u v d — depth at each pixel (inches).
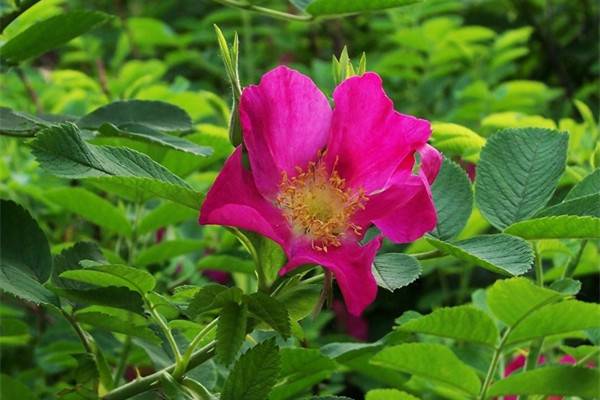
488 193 24.1
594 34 57.7
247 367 21.8
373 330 42.2
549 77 57.5
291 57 57.5
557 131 24.5
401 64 48.6
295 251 21.7
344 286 21.4
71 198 30.7
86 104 40.2
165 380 22.9
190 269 34.3
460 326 24.2
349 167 22.2
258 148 21.9
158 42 54.1
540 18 58.5
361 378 36.9
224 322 21.4
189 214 30.8
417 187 21.9
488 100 43.4
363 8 26.4
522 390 24.5
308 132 22.2
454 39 47.3
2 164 36.2
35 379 35.4
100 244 37.0
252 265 30.5
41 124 25.7
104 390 24.9
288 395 26.6
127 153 22.4
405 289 42.1
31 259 24.5
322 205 22.1
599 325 23.7
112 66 53.0
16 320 28.9
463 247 22.3
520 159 24.3
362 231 22.0
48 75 47.4
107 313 25.0
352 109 22.2
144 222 30.9
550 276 31.0
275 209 22.0
